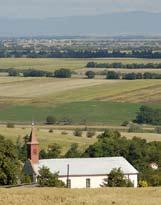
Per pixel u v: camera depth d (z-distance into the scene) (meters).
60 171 190.62
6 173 151.38
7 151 155.88
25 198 87.38
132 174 191.25
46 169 162.62
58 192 94.50
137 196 93.69
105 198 89.19
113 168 181.50
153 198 91.38
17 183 155.88
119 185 162.38
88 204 83.88
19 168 162.50
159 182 176.50
